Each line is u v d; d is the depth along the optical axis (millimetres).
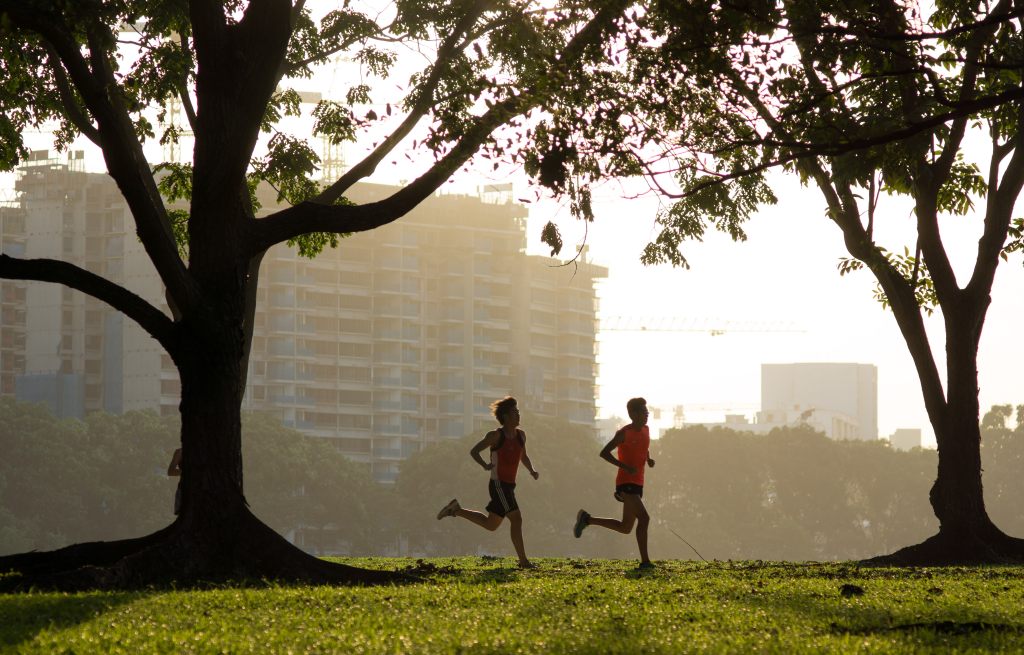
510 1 13055
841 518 110688
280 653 6793
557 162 11266
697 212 21922
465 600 9852
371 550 104750
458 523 98062
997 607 9539
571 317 175375
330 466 101188
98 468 91312
